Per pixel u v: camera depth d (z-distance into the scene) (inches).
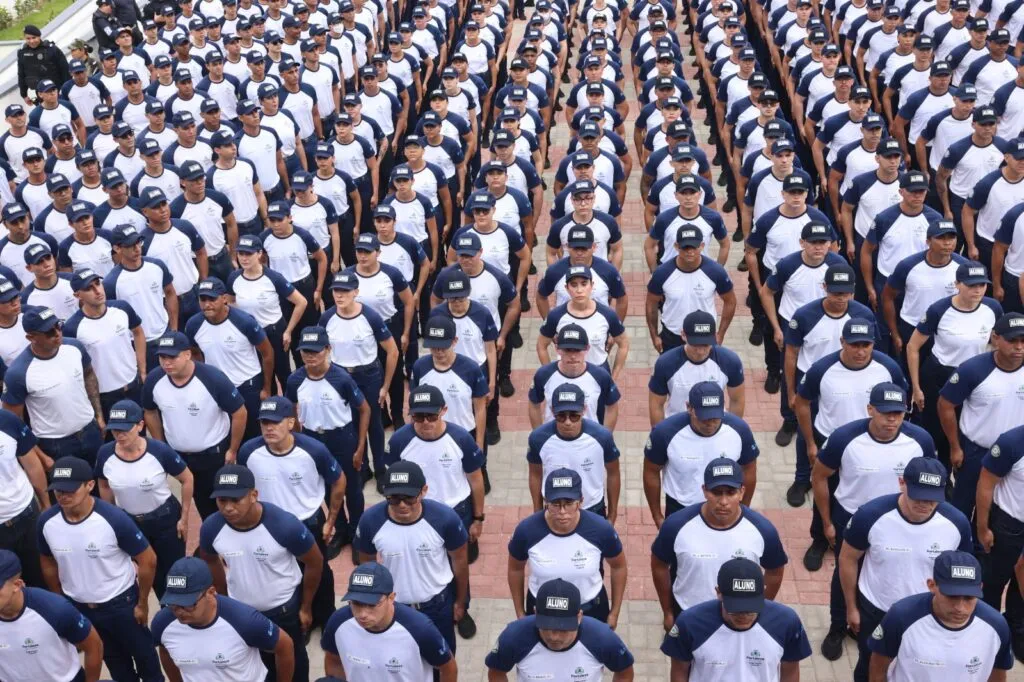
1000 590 315.6
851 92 526.3
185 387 346.9
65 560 293.0
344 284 377.4
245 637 255.1
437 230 502.3
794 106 633.6
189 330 385.1
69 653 272.8
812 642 327.3
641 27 791.1
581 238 388.2
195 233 462.3
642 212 640.4
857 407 334.0
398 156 646.5
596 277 402.9
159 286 430.3
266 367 395.5
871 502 278.7
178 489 420.5
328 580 324.5
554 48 766.5
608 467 313.3
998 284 438.9
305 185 474.3
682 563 275.3
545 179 681.6
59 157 573.0
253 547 283.7
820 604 342.3
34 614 263.7
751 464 309.1
